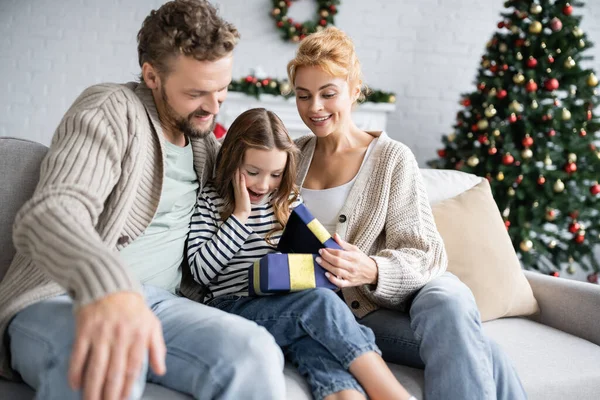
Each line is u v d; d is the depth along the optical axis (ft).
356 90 5.48
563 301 5.68
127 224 4.02
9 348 3.54
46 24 14.66
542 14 11.09
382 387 3.70
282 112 13.44
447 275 4.95
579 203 10.67
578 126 10.82
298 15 14.82
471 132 11.59
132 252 4.15
